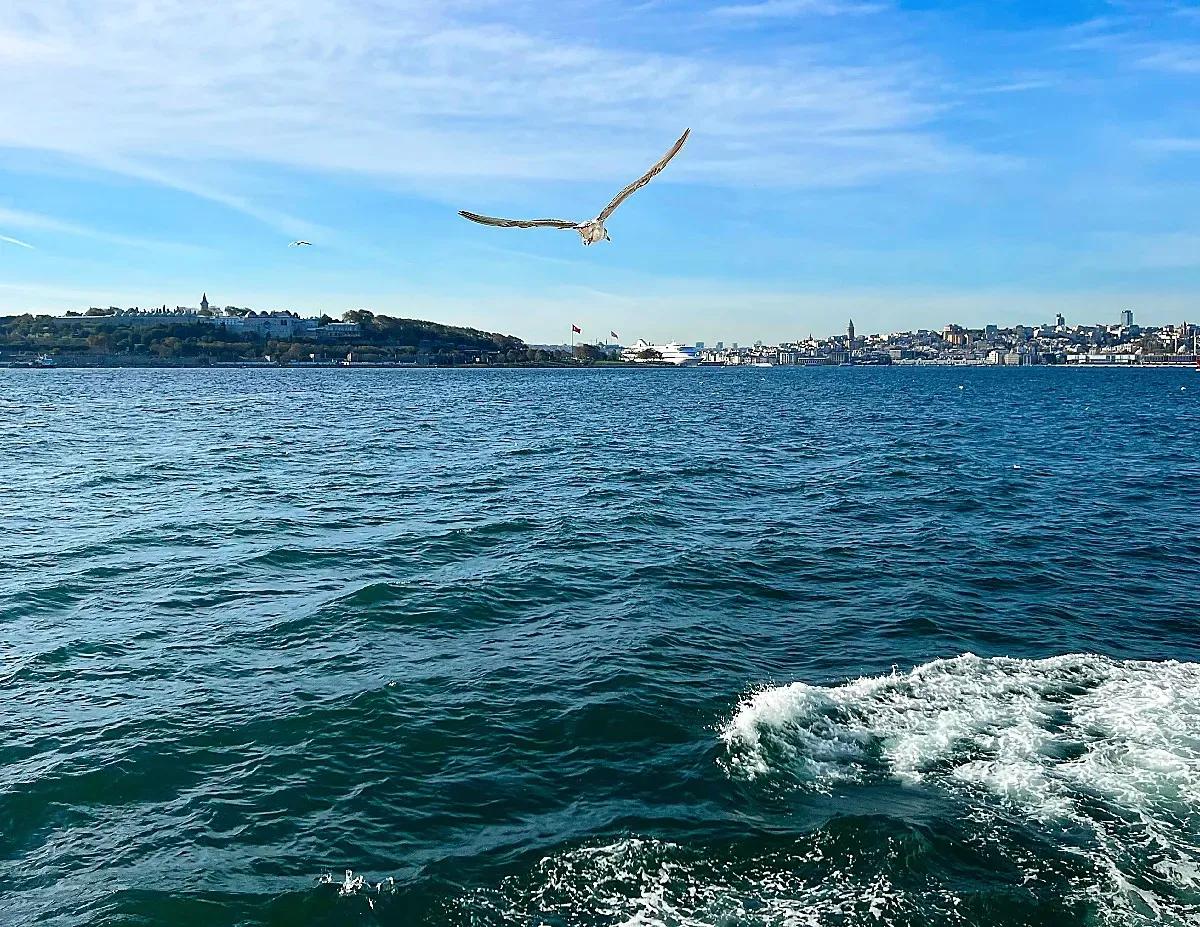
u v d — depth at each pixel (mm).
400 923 12414
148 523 36312
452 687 19734
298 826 14594
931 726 17656
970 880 13094
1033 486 46594
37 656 21469
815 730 17547
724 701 19094
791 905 12617
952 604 25828
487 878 13305
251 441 69000
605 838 14188
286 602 25844
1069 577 28688
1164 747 16688
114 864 13617
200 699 19109
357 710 18484
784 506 40938
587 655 21656
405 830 14516
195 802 15234
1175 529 35594
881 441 71438
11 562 29859
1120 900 12641
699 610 25375
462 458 59094
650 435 76500
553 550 32000
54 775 15922
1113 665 20891
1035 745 16828
